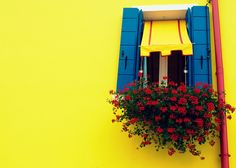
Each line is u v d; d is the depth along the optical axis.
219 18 5.27
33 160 5.00
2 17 5.75
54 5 5.70
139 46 4.93
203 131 4.40
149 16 5.46
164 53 4.75
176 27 5.30
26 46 5.54
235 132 4.71
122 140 4.88
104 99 5.11
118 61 5.24
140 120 4.48
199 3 5.45
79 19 5.58
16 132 5.15
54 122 5.12
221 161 4.55
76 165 4.89
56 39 5.52
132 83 4.75
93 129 5.00
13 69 5.45
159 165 4.68
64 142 5.01
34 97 5.27
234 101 4.86
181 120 4.27
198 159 4.63
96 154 4.89
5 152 5.07
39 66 5.41
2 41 5.61
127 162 4.78
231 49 5.11
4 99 5.31
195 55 4.96
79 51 5.41
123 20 5.30
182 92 4.45
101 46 5.39
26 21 5.68
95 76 5.25
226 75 4.98
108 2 5.61
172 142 4.49
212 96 4.51
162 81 4.76
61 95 5.22
